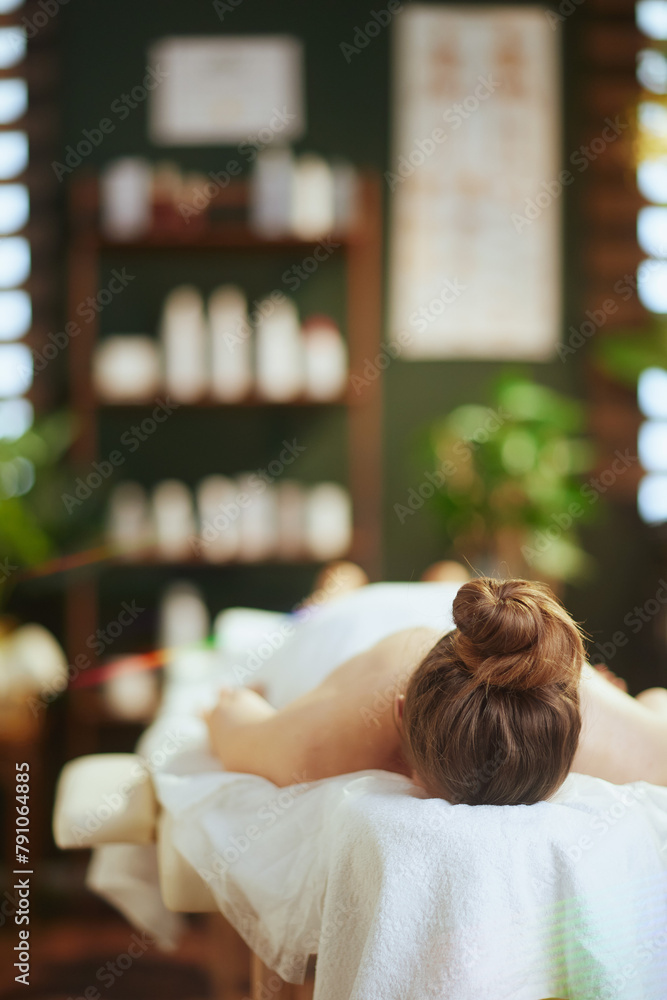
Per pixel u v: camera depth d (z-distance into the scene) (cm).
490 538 267
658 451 303
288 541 271
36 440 261
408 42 299
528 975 77
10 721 231
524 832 82
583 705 99
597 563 303
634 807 89
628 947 80
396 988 76
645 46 300
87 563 282
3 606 281
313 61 300
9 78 297
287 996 103
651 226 303
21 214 298
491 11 300
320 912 90
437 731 87
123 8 300
